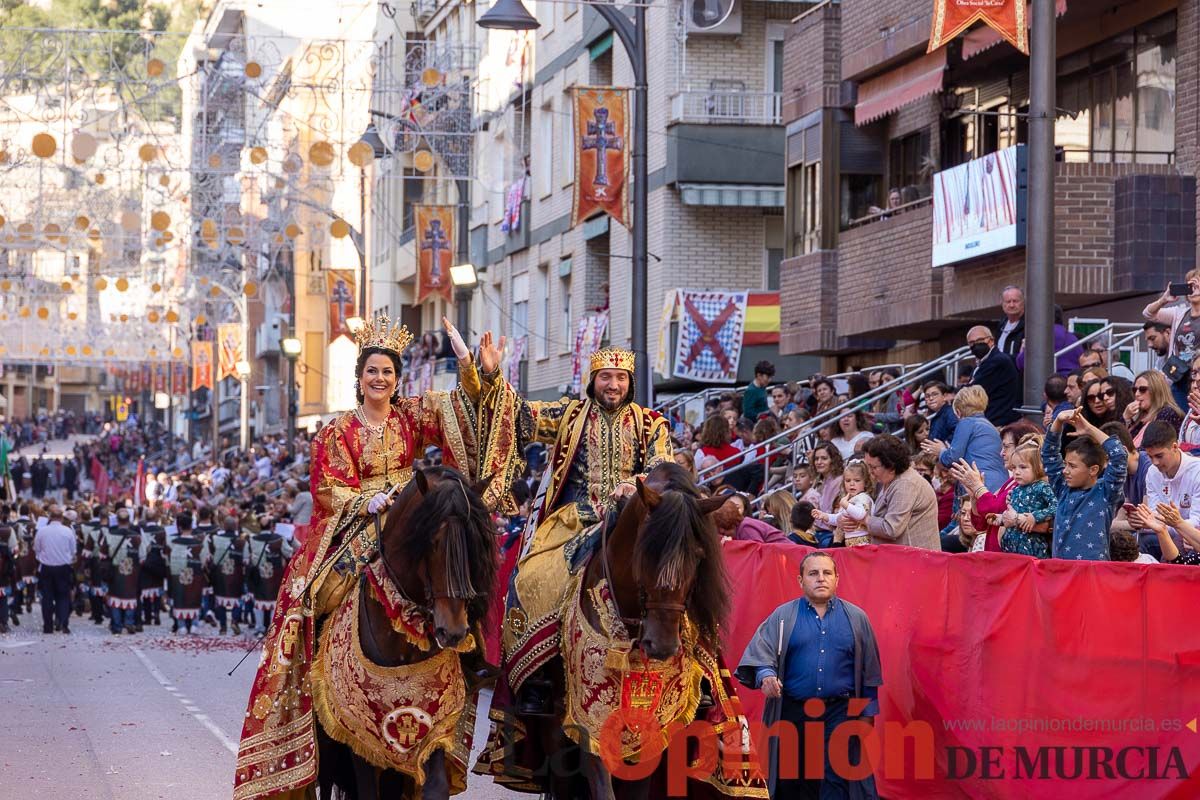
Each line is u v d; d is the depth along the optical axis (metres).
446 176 31.41
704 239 30.41
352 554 7.71
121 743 13.46
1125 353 16.42
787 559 10.34
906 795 9.35
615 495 7.75
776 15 30.23
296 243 44.47
